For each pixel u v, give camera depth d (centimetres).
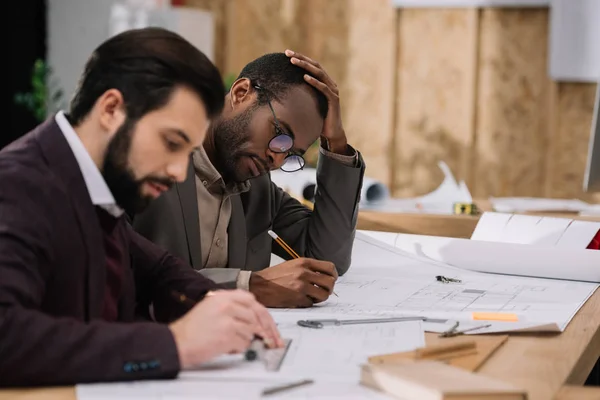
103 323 129
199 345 130
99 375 125
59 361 123
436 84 656
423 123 663
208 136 212
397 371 124
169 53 134
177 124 134
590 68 609
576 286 226
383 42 666
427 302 199
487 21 643
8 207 130
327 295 194
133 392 122
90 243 139
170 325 134
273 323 147
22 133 717
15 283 125
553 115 629
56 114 143
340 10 676
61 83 695
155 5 632
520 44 638
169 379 128
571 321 182
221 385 126
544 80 634
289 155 207
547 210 354
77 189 137
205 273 193
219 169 213
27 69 700
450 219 284
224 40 686
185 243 206
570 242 247
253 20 688
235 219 221
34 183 133
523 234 254
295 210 250
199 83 134
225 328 132
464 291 214
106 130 137
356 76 676
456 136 655
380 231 285
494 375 137
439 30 653
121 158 136
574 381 145
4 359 121
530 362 146
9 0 690
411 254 256
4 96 707
